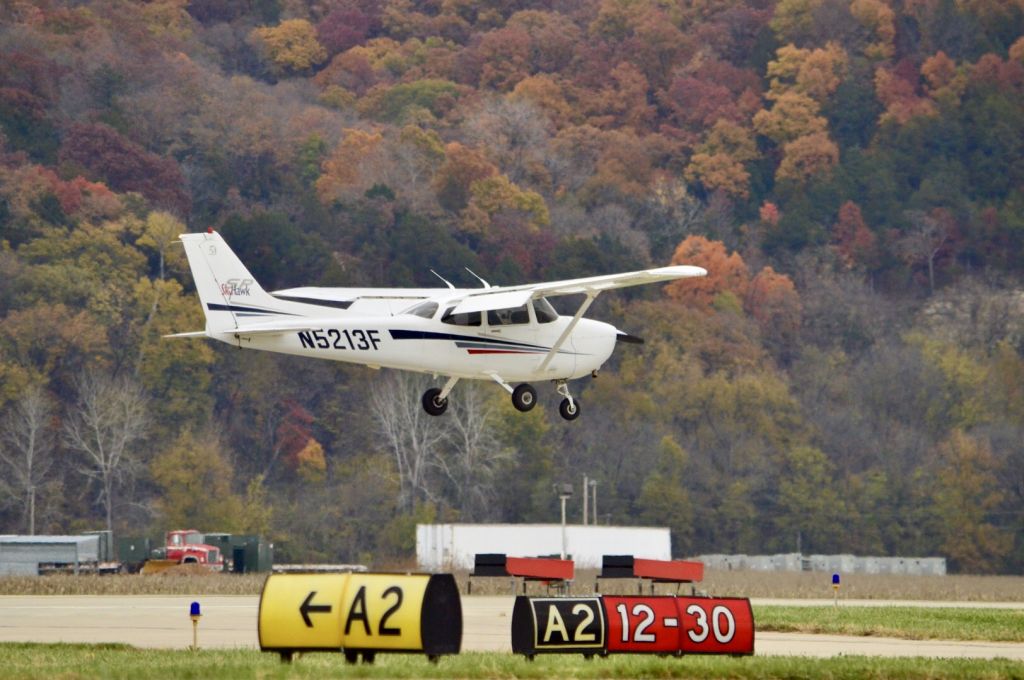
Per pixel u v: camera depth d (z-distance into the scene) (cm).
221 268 10169
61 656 7312
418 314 10162
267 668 6400
